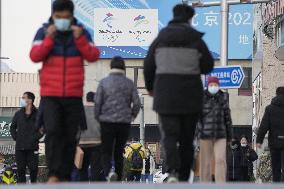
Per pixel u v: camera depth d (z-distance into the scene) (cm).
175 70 2452
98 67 16062
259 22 9956
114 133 3158
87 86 15975
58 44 2397
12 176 5681
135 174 6128
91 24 16150
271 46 8875
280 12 6669
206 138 3394
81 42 2380
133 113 3197
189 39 2475
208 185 2012
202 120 3400
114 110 3127
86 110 3728
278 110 3816
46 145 2408
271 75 8881
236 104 15562
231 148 4888
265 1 5491
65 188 1972
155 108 2464
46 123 2384
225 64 5494
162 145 2528
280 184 2064
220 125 3397
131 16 16175
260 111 9181
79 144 3706
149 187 1964
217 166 3388
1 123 13012
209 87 3397
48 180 2414
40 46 2362
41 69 2422
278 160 3872
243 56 15675
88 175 4122
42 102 2416
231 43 15725
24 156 3962
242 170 4944
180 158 2569
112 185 1998
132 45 16188
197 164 3656
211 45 15712
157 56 2477
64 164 2459
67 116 2425
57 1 2380
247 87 15600
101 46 16138
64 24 2358
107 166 3153
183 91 2448
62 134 2442
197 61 2483
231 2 5506
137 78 16200
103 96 3138
